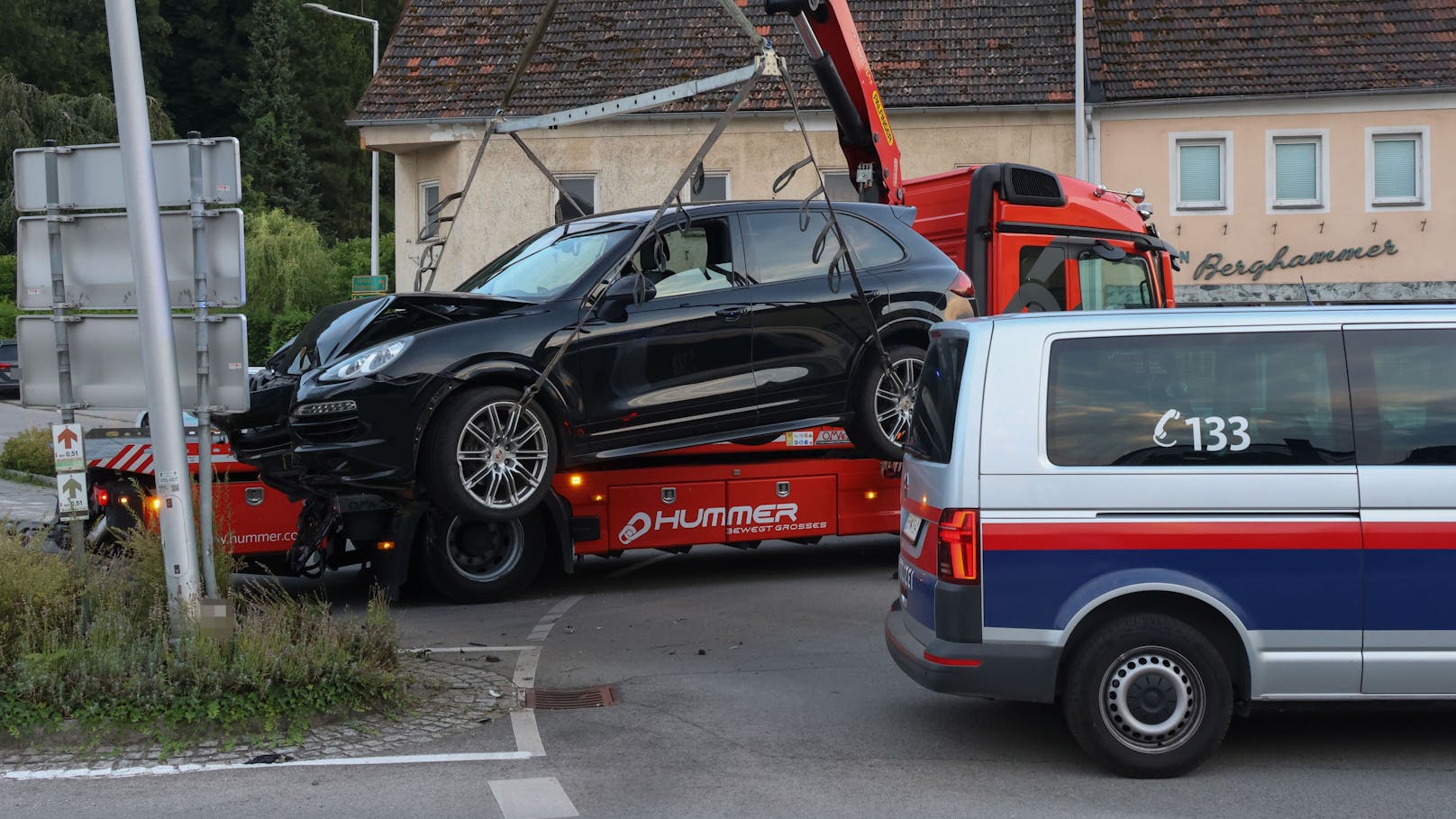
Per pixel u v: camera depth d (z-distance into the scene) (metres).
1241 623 5.87
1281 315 6.03
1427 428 5.92
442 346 8.59
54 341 7.68
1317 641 5.86
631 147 26.23
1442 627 5.84
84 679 6.62
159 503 7.24
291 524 10.82
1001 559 5.92
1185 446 5.93
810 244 10.01
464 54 27.34
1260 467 5.89
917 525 6.36
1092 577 5.89
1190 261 26.48
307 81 77.44
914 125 26.05
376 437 8.47
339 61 79.25
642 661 8.52
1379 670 5.84
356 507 10.24
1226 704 5.91
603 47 27.12
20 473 20.19
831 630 9.45
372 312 9.26
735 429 9.54
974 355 6.07
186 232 7.50
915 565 6.37
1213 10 27.34
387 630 7.63
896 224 10.47
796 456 11.69
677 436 9.34
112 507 10.62
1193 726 5.91
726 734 6.80
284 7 75.75
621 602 10.72
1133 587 5.86
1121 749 5.93
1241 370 5.98
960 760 6.33
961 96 25.73
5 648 6.84
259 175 73.25
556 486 10.93
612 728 6.93
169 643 7.05
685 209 9.70
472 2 28.20
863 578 11.77
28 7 66.81
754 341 9.58
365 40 82.81
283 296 44.47
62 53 66.94
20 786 5.92
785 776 6.09
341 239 76.75
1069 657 5.99
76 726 6.49
